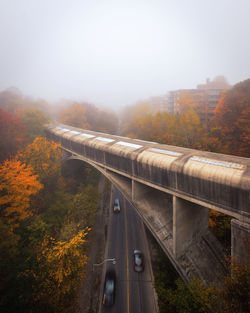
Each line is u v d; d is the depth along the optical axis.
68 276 19.22
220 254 23.27
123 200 46.09
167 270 25.20
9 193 23.55
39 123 50.59
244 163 17.22
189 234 22.80
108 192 50.38
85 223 30.33
